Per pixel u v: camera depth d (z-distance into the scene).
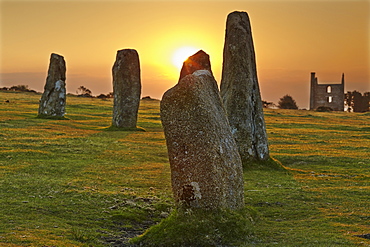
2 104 62.66
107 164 23.55
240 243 12.34
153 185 19.52
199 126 12.94
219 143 13.36
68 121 44.41
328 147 34.78
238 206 14.15
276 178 21.95
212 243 12.20
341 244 12.29
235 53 25.30
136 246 12.45
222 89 25.94
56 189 17.72
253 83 25.56
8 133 32.06
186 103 13.00
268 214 15.69
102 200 16.64
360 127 55.16
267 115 74.06
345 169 25.53
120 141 31.69
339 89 169.75
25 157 23.88
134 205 16.19
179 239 12.27
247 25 25.83
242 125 24.88
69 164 22.84
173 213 13.09
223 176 13.34
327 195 18.31
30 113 51.06
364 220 14.81
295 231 13.65
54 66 47.41
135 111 41.78
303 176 22.80
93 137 32.97
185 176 12.94
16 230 12.80
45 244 11.78
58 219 14.34
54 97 47.06
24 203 15.56
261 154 24.95
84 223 14.22
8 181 18.53
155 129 43.91
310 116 76.56
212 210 12.94
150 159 25.73
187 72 26.69
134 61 42.06
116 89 42.06
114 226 14.30
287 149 33.00
